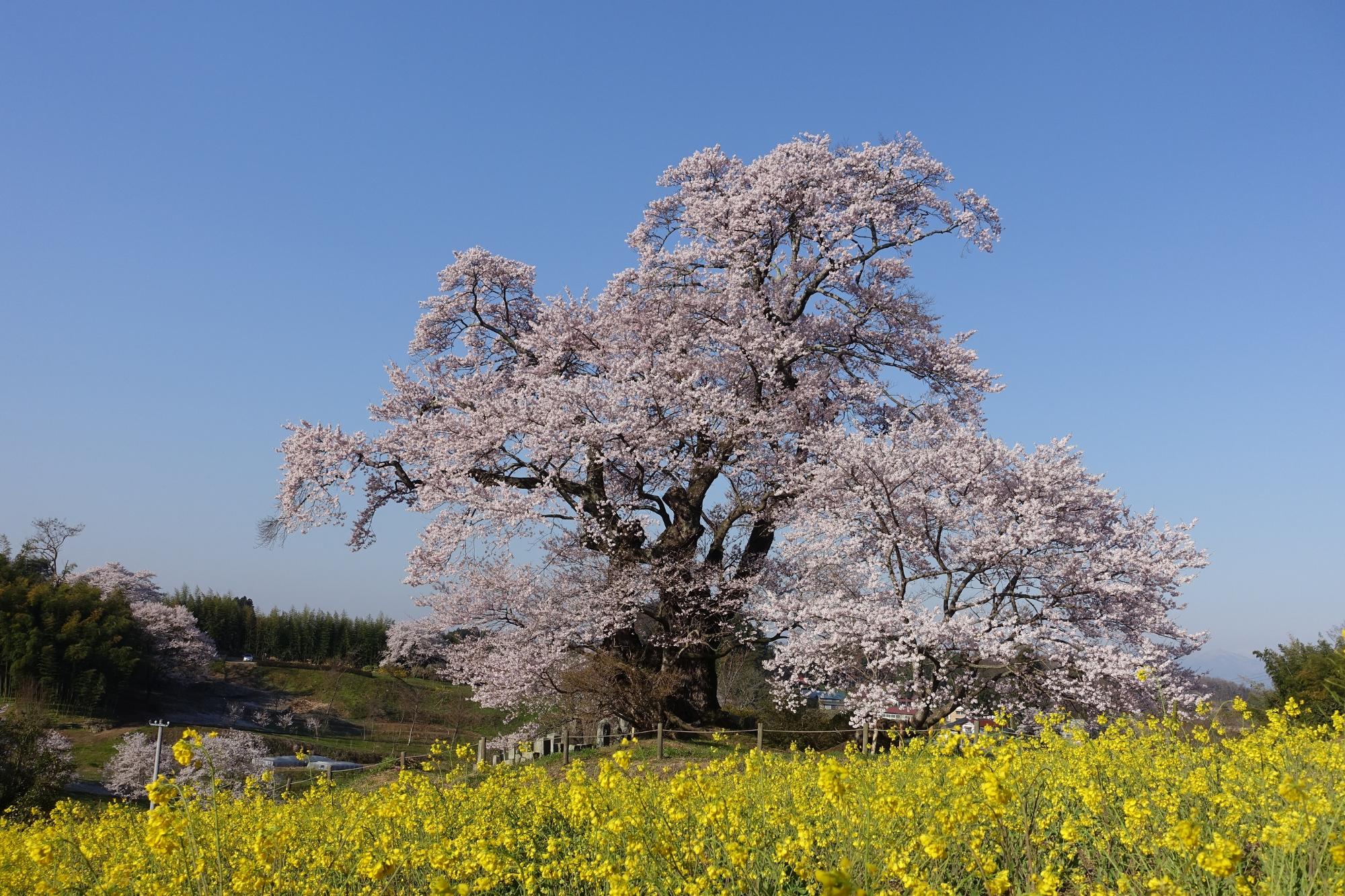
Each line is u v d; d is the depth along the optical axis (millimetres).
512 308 24047
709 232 20578
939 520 15133
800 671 15617
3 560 51656
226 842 6629
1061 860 4809
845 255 19703
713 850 5000
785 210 20250
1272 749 6293
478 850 5176
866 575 15438
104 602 50438
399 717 53500
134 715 45531
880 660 14477
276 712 52188
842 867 4371
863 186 20094
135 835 7176
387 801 6711
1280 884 3889
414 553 19625
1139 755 6465
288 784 10930
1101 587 14273
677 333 20547
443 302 23453
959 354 20859
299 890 5660
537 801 7262
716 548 20047
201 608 69438
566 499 19375
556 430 18906
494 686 19922
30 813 21047
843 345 21125
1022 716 13977
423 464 20438
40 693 42281
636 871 4754
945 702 14641
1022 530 14344
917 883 3871
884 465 15461
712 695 19859
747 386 20391
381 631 73062
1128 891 4270
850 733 16375
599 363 20859
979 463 15383
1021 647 14016
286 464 20875
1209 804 5332
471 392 21219
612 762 6270
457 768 9078
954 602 14719
